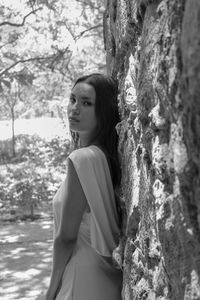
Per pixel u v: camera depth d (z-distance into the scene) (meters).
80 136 2.25
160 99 1.33
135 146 1.82
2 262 6.00
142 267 1.75
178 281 1.32
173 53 1.18
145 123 1.57
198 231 1.16
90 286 2.10
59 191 2.14
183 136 1.13
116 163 2.17
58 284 2.19
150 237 1.62
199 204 1.11
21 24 7.83
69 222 2.06
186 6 1.04
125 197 2.00
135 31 1.83
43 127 18.44
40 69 8.47
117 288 2.19
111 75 2.49
